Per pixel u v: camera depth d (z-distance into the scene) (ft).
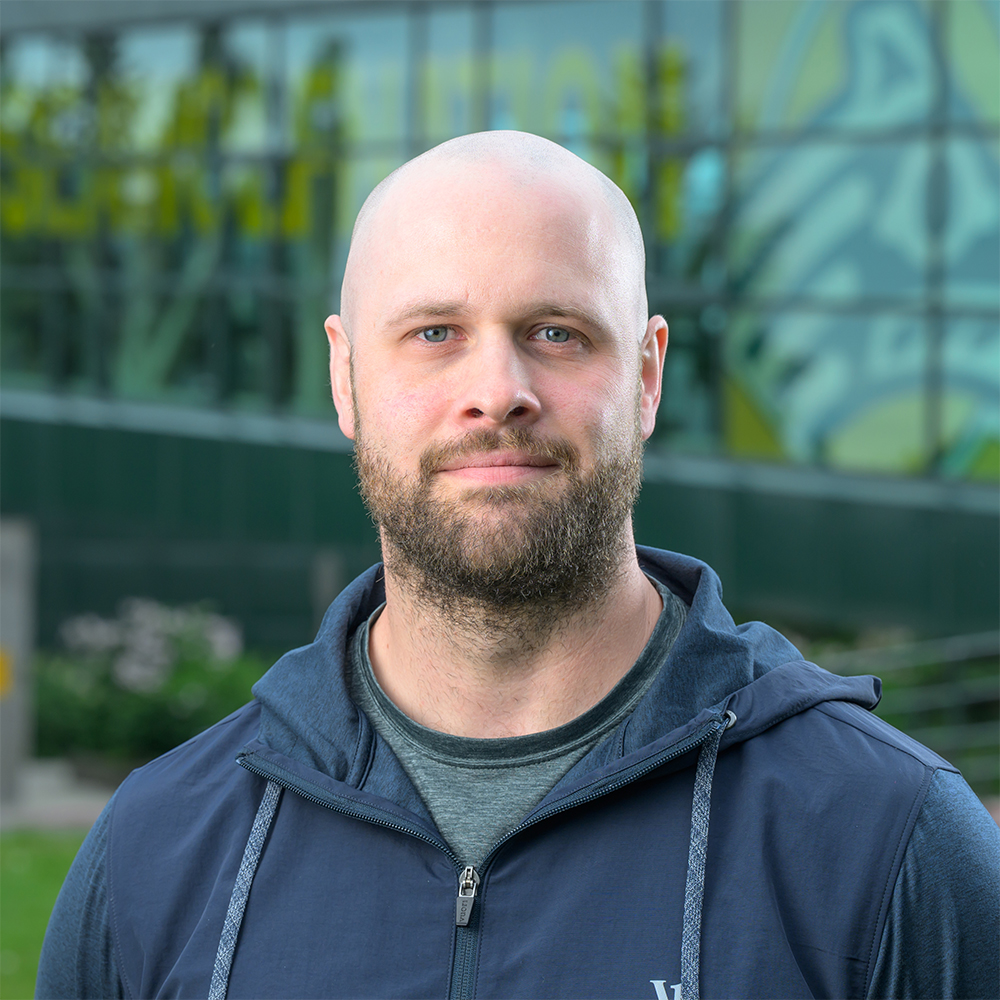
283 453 48.08
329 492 47.26
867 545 38.50
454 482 5.55
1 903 24.31
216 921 5.68
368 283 5.87
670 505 41.39
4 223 53.62
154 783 6.28
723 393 40.68
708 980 5.15
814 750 5.60
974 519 37.09
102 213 51.62
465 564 5.51
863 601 38.60
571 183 5.74
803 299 39.29
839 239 38.78
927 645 37.47
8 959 20.79
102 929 5.97
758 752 5.65
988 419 37.24
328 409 47.62
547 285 5.54
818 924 5.19
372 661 6.37
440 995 5.33
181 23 48.80
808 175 38.99
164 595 50.85
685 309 40.91
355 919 5.54
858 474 38.86
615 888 5.39
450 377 5.60
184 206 49.75
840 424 39.04
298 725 6.07
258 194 48.11
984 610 37.04
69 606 52.90
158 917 5.80
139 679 40.11
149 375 51.29
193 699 39.04
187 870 5.87
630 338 5.77
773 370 39.86
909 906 5.16
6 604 34.04
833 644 38.96
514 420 5.48
